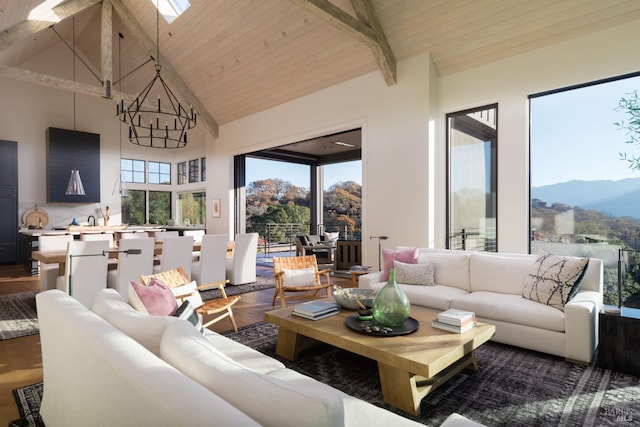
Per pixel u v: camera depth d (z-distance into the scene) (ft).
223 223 28.19
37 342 10.89
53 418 5.56
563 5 12.78
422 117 16.51
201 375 3.57
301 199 48.75
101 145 31.17
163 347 4.25
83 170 29.12
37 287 18.92
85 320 4.48
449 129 17.06
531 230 14.84
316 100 21.03
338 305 10.23
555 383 8.15
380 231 18.19
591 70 13.05
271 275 22.66
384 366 7.32
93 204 30.78
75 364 4.42
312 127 21.31
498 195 15.34
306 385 5.35
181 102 27.81
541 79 14.17
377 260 18.30
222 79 23.76
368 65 18.22
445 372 7.91
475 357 8.75
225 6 18.76
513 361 9.36
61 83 21.17
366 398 7.55
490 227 15.78
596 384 8.09
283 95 22.44
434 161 16.69
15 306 14.99
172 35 22.29
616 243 13.06
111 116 31.73
